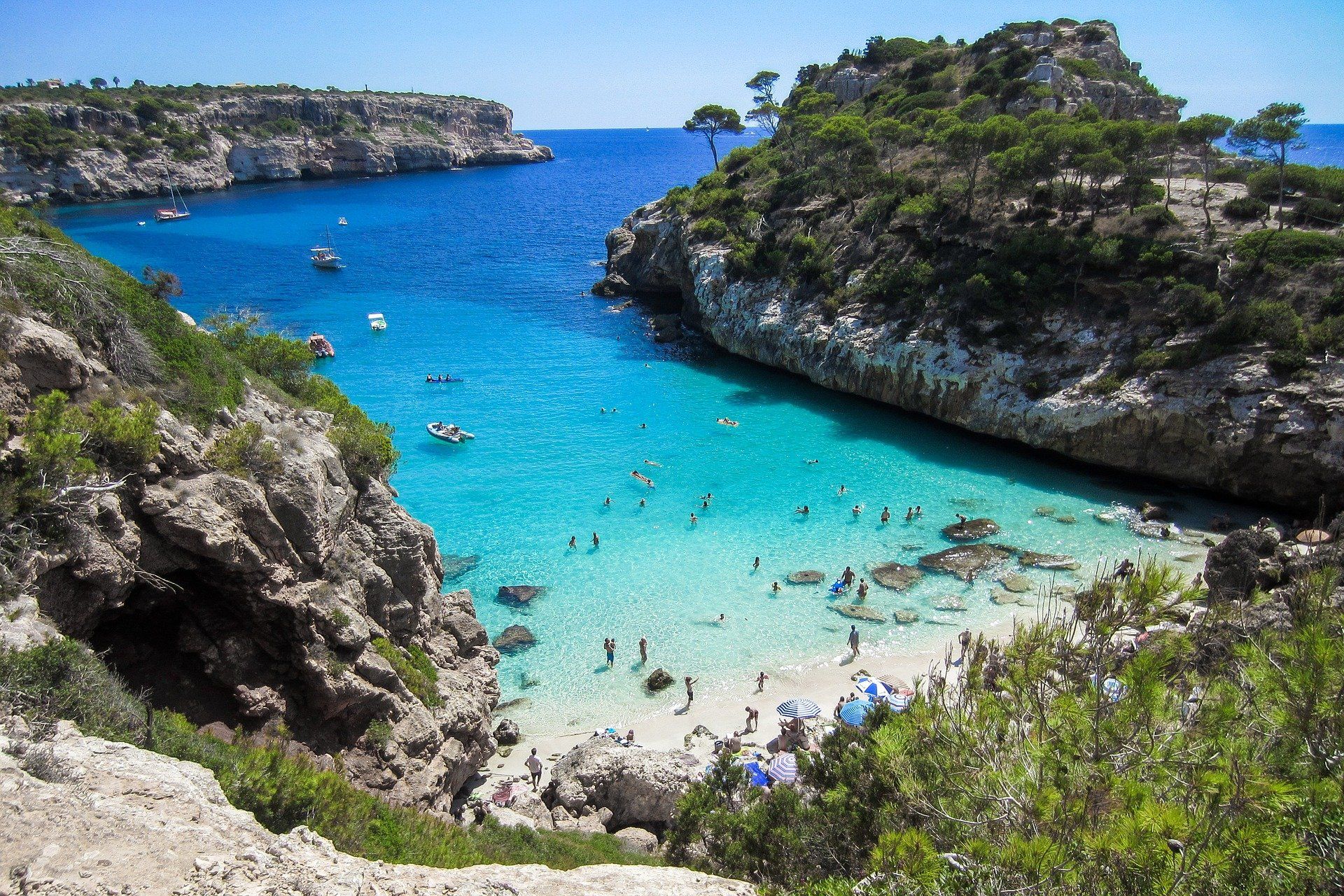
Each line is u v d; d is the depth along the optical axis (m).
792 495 50.09
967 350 59.38
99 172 169.12
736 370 75.00
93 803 9.90
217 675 19.97
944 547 43.34
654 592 39.56
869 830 13.73
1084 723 9.44
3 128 158.00
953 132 68.56
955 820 9.53
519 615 37.72
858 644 34.97
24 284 20.02
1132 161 62.50
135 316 22.58
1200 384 47.78
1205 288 51.31
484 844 18.06
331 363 75.69
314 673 20.56
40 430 17.05
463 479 52.38
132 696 16.36
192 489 19.50
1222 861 7.42
